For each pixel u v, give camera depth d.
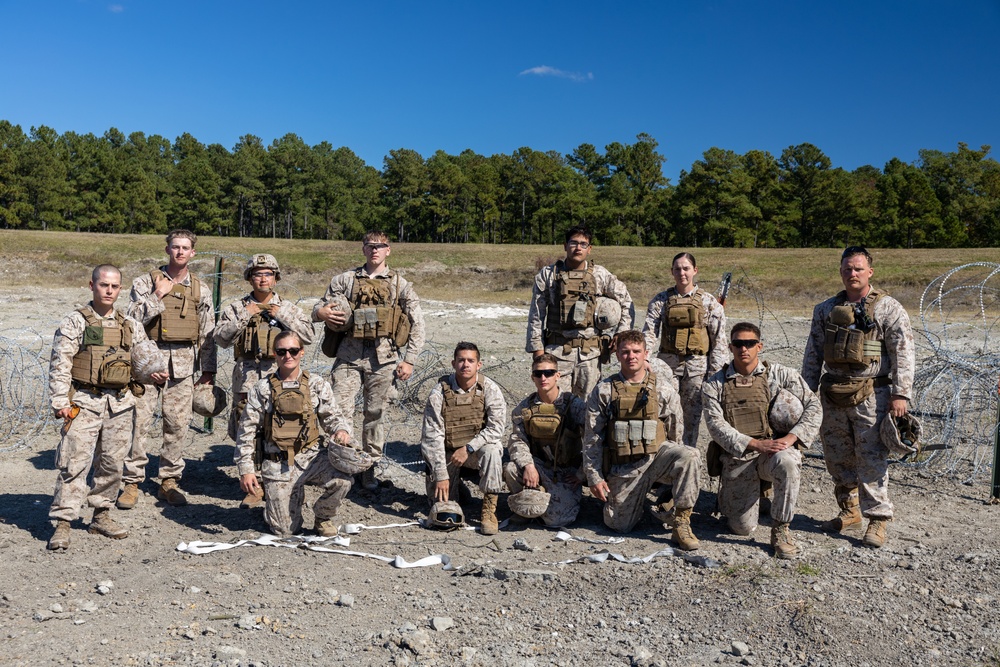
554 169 110.38
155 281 6.19
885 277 31.16
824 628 3.99
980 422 8.62
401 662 3.66
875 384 5.34
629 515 5.59
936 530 5.63
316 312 6.39
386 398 6.64
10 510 5.93
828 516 5.97
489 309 23.22
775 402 5.32
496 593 4.57
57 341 5.18
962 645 3.86
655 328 6.55
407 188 112.12
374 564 5.03
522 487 5.80
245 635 3.97
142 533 5.54
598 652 3.83
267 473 5.45
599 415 5.48
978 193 104.06
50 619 4.13
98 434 5.34
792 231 98.94
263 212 122.50
